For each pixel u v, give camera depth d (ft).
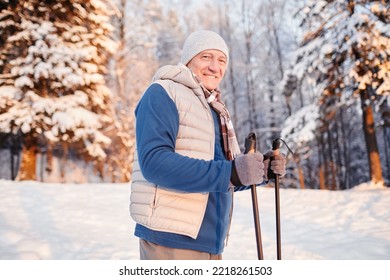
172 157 4.25
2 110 39.22
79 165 58.39
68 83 40.06
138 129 4.63
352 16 36.11
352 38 35.29
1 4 39.17
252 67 74.54
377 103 37.76
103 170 57.57
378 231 16.94
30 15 41.01
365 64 36.40
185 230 4.58
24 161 41.70
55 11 41.42
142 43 62.34
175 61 77.77
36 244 13.44
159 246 4.68
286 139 42.63
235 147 5.49
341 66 38.52
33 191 26.99
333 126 76.28
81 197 26.05
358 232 17.04
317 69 39.78
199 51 5.45
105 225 18.57
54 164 56.59
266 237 16.84
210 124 4.98
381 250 13.61
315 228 18.43
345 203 23.95
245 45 79.05
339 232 17.34
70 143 44.93
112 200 25.44
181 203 4.63
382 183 37.73
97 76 41.91
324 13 38.42
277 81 74.13
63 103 40.06
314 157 82.74
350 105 39.29
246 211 22.98
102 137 41.88
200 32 5.57
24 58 39.17
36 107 37.93
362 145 87.66
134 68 61.77
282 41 77.10
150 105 4.65
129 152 54.75
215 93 5.51
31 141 42.16
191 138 4.75
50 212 20.89
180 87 4.95
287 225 19.25
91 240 15.20
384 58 34.60
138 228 5.01
